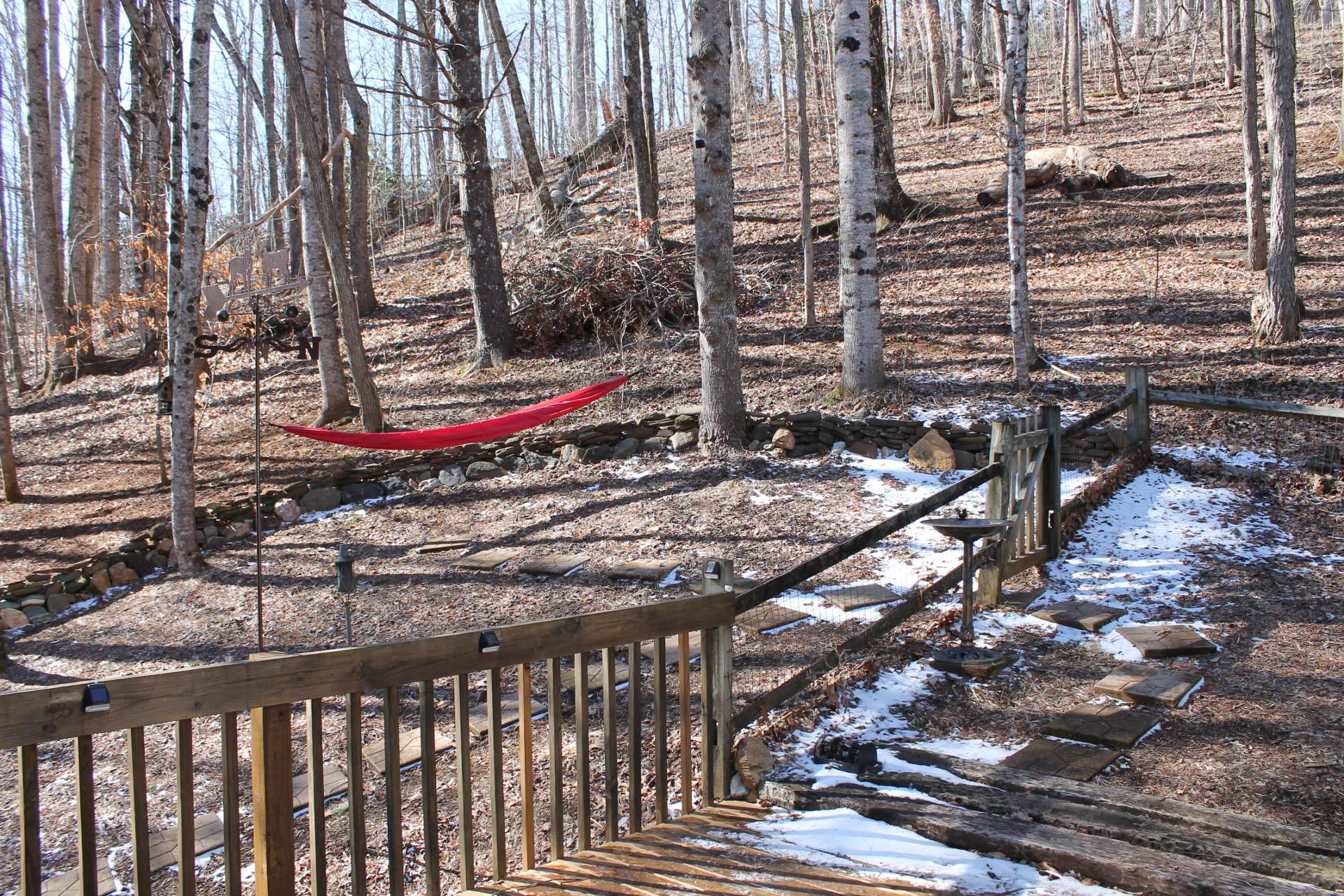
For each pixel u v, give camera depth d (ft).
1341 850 10.84
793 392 38.19
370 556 31.17
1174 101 82.64
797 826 12.68
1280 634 18.90
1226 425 31.45
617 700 19.34
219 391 50.70
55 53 79.97
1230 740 14.60
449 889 13.60
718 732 14.02
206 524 33.58
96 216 71.67
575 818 14.76
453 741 18.52
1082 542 25.12
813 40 64.18
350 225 58.85
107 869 15.58
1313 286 41.09
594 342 47.42
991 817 12.26
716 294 33.99
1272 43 35.50
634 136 55.42
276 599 28.43
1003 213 56.75
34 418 52.31
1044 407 23.89
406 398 45.06
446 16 44.14
